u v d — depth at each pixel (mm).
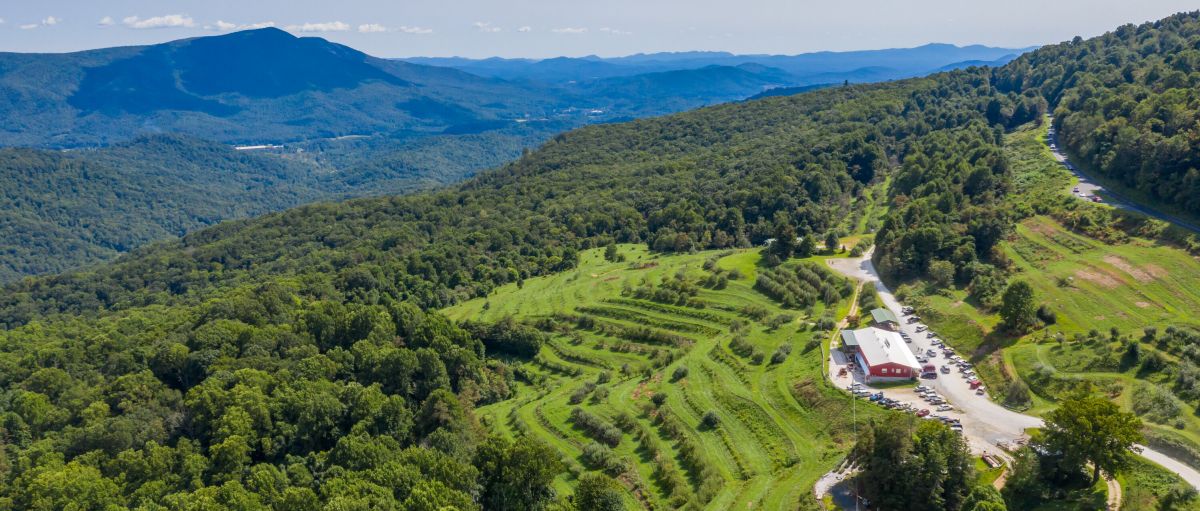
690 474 110250
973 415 110125
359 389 135000
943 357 132750
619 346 170250
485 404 156875
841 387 122375
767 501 96688
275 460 123125
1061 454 88375
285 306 189125
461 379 156500
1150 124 197625
